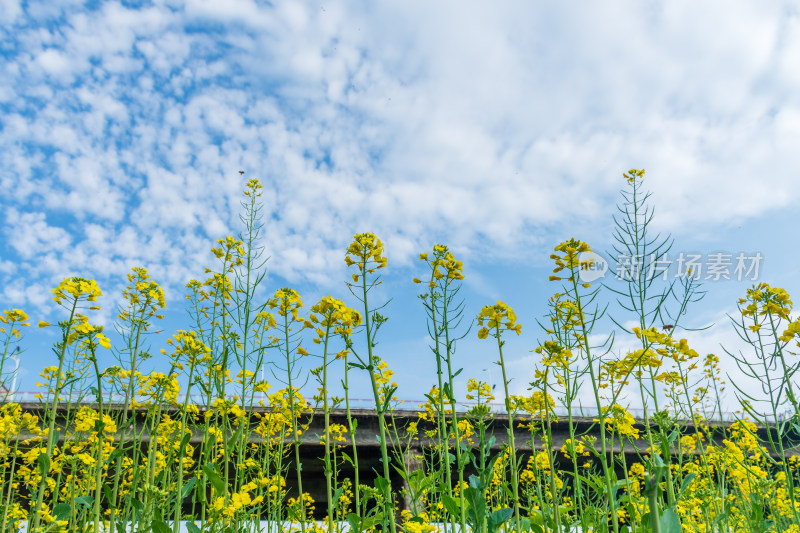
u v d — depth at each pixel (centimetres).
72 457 478
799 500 591
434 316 482
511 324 485
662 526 293
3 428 588
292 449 1978
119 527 418
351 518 459
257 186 721
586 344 426
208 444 451
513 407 647
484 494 445
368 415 2111
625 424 526
